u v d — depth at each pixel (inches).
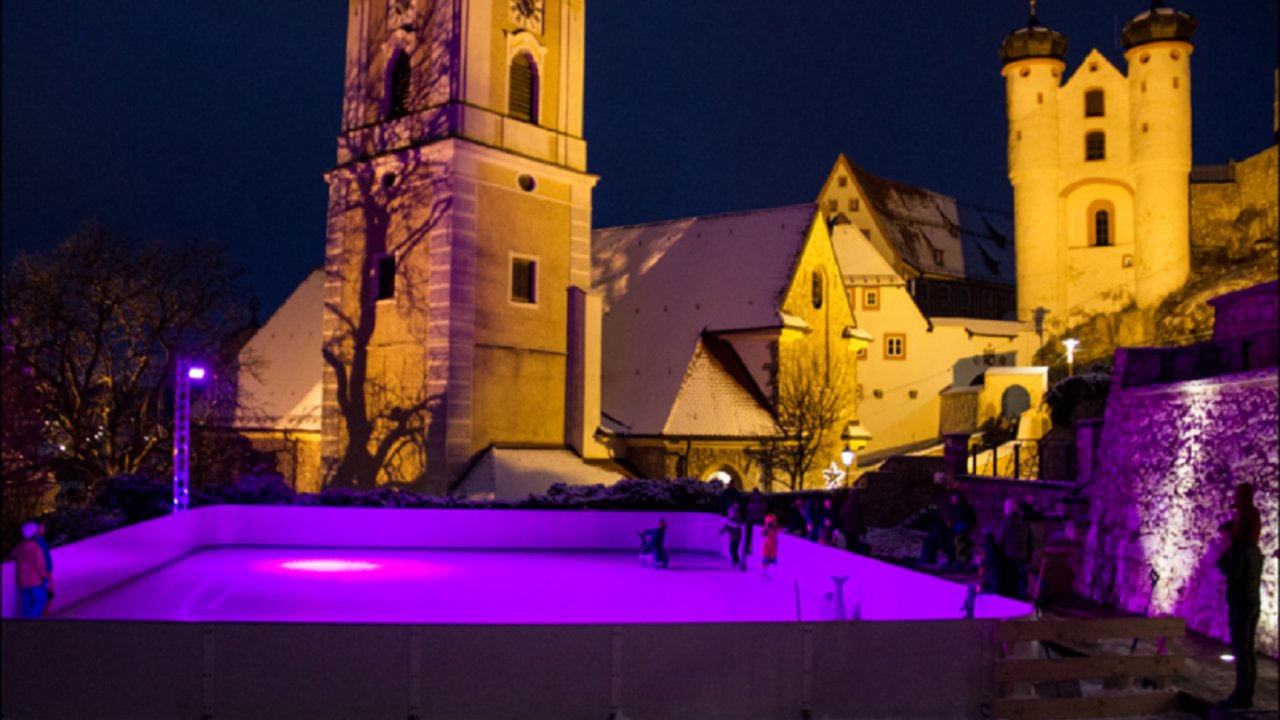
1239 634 471.8
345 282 1749.5
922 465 1476.4
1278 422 610.9
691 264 2272.4
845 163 3599.9
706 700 480.7
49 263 1536.7
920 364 2957.7
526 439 1690.5
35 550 629.6
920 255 3565.5
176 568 1035.9
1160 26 3053.6
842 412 2294.5
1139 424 773.9
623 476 1734.7
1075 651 541.6
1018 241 3243.1
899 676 492.4
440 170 1612.9
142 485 1145.4
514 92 1705.2
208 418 1656.0
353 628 468.4
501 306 1662.2
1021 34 3203.7
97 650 469.4
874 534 1334.9
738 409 2041.1
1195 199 3230.8
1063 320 3176.7
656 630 478.0
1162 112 3051.2
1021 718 497.4
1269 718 456.4
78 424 1505.9
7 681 469.7
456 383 1588.3
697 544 1259.8
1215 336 812.6
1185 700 503.5
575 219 1779.0
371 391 1692.9
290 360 2186.3
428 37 1669.5
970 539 973.2
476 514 1259.8
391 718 467.8
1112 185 3159.5
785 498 1412.4
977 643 498.6
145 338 1589.6
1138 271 3093.0
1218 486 668.7
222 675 468.4
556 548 1257.4
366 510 1257.4
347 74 1793.8
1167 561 712.4
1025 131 3211.1
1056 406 1582.2
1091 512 837.8
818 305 2233.0
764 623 485.1
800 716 486.3
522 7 1706.4
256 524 1251.8
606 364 2156.7
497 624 471.2
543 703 472.7
